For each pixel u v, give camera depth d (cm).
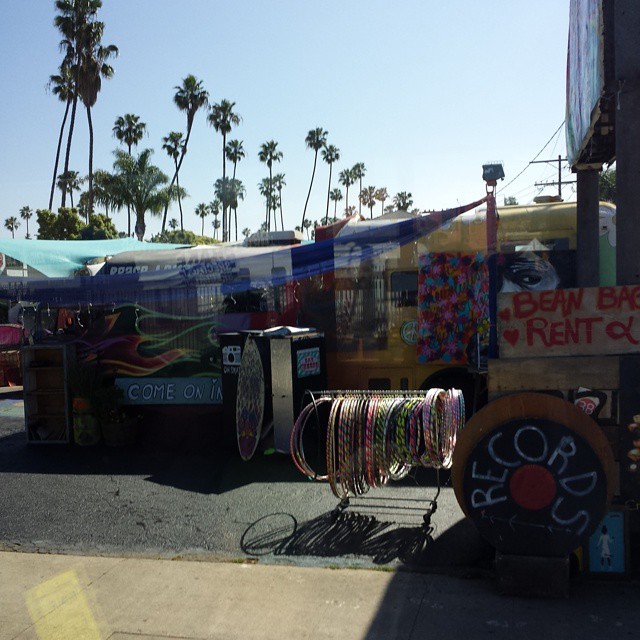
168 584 455
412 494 625
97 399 836
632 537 445
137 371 880
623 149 421
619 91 418
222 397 796
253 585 449
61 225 3180
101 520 584
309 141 8038
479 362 752
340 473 556
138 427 870
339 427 559
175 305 871
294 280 835
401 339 811
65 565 493
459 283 793
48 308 1015
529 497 413
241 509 599
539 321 434
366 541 518
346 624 392
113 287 844
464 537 519
